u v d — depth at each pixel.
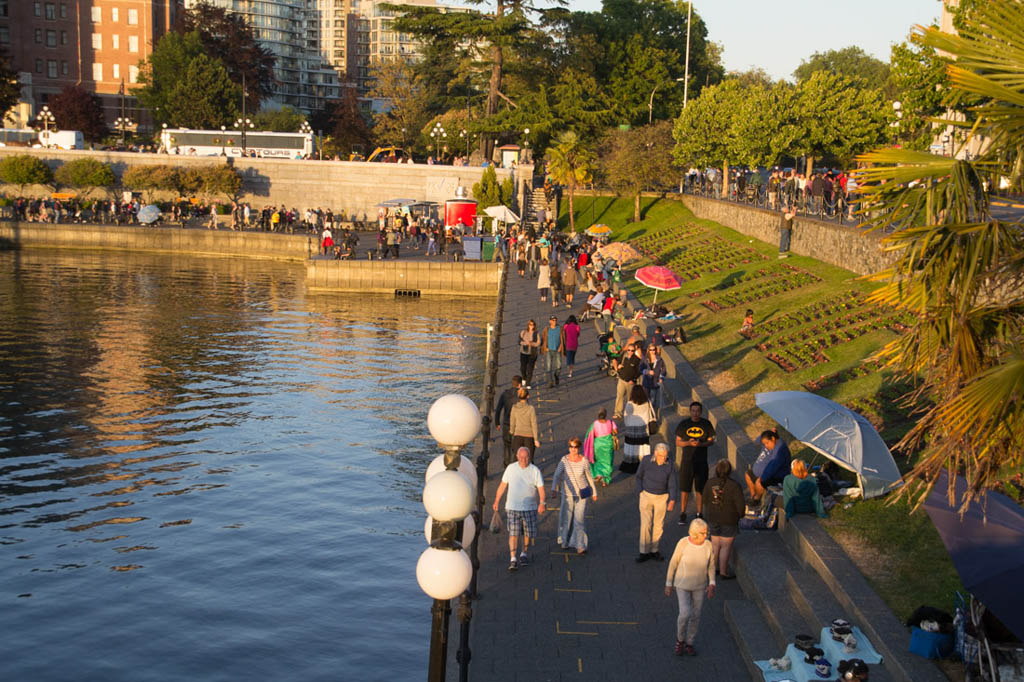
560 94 84.19
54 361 36.66
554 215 72.31
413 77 118.38
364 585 17.67
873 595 11.78
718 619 13.02
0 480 23.20
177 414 29.56
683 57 107.00
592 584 14.09
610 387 27.55
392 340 42.00
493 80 85.25
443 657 7.88
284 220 75.50
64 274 60.53
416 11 82.88
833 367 22.86
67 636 15.55
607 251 50.03
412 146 113.75
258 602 16.91
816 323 27.38
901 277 8.97
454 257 59.03
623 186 67.31
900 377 10.30
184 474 23.92
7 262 65.44
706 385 24.36
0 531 19.98
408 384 33.78
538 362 31.62
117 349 39.09
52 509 21.31
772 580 13.21
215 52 124.00
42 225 73.12
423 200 80.94
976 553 9.86
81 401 30.94
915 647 10.41
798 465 14.78
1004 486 13.08
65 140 88.56
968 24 8.27
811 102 44.25
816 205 40.44
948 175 8.65
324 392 32.50
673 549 15.52
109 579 17.73
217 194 82.31
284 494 22.53
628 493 18.34
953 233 8.47
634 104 94.44
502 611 13.12
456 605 13.23
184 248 72.75
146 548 19.22
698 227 57.78
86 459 24.97
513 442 17.95
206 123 111.88
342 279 55.84
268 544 19.48
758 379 23.97
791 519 14.56
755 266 39.53
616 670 11.51
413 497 22.55
